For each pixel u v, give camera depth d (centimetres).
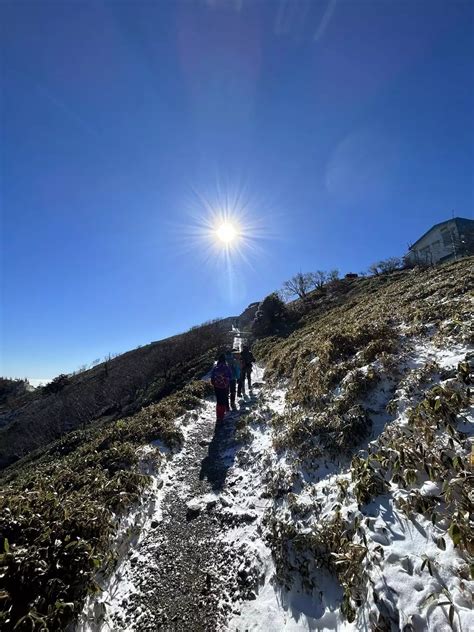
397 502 353
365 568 310
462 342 569
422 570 279
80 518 457
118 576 438
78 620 349
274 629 328
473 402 412
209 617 363
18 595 336
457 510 304
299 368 971
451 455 359
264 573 397
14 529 413
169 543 495
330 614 314
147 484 643
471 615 231
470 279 955
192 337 2831
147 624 366
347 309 1892
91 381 3241
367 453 461
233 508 543
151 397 1886
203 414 1140
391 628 259
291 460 577
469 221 3525
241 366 1238
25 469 1327
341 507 400
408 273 3059
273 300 3192
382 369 610
